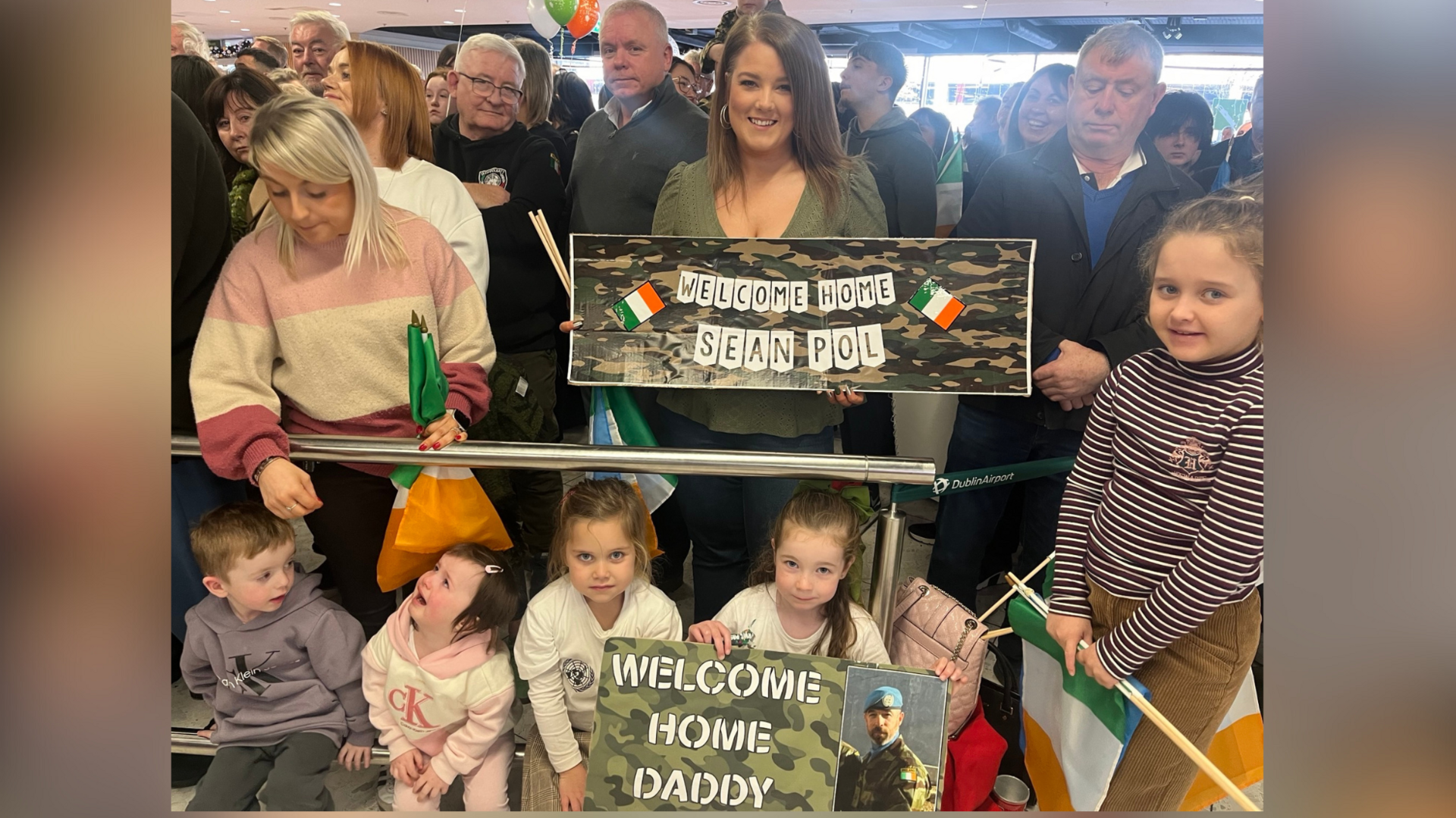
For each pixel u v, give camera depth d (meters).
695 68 2.34
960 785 1.46
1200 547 1.26
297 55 2.06
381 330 1.44
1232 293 1.21
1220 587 1.25
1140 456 1.33
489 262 1.87
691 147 1.85
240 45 3.70
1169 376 1.30
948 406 2.16
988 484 1.76
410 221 1.47
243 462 1.38
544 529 2.00
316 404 1.46
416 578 1.50
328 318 1.42
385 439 1.39
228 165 1.82
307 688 1.51
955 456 1.91
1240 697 1.47
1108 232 1.68
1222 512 1.25
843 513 1.38
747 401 1.63
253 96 1.71
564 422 2.81
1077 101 1.64
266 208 1.49
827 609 1.46
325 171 1.32
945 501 1.96
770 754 1.36
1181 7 2.96
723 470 1.38
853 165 1.59
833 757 1.35
